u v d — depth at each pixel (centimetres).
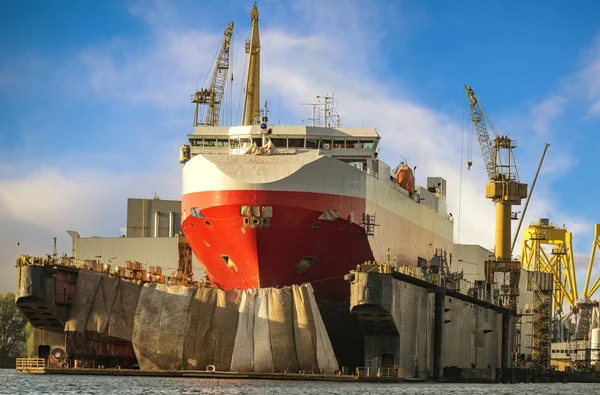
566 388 10688
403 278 8656
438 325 9644
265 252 8475
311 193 8412
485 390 8588
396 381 8388
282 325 8300
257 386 7288
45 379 7869
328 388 7331
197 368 8444
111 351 8769
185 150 10600
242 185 8356
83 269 8725
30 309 8550
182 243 11119
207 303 8544
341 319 8988
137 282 9075
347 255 8794
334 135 9888
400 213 10181
